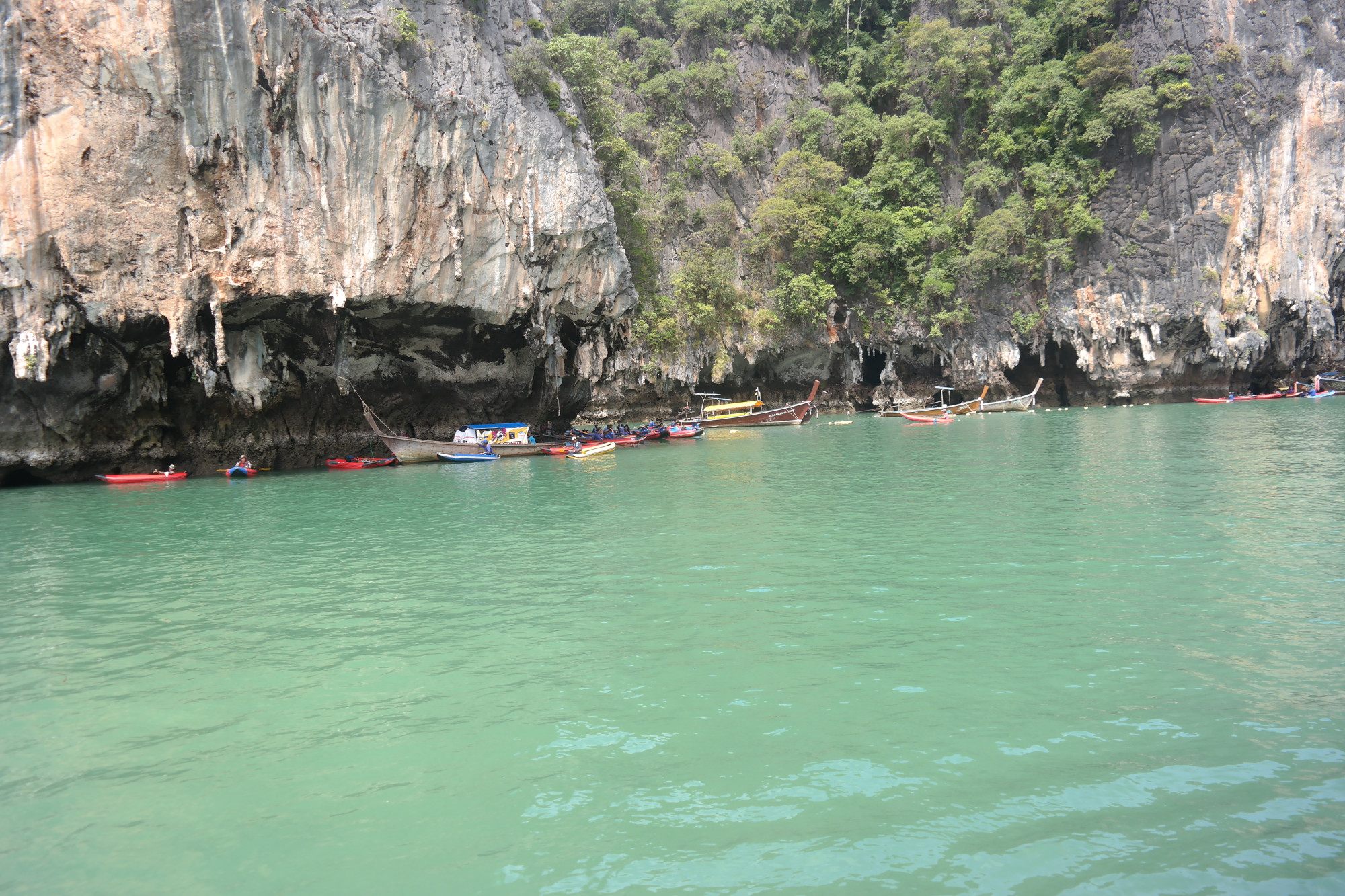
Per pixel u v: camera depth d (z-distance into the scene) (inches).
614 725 323.0
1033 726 309.6
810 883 220.8
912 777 274.7
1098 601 468.8
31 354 1103.6
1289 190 2460.6
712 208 2556.6
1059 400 2810.0
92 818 266.8
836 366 2805.1
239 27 1185.4
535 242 1593.3
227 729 331.3
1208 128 2436.0
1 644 450.3
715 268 2487.7
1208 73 2434.8
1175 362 2517.2
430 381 1702.8
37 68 1085.8
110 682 387.5
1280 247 2466.8
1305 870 220.1
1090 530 666.8
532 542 709.3
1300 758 280.4
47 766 303.3
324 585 569.0
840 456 1398.9
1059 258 2518.5
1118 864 224.7
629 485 1110.4
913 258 2615.7
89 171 1119.6
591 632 441.4
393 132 1358.3
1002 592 494.0
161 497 1085.1
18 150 1083.9
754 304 2573.8
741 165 2669.8
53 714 350.9
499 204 1519.4
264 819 263.6
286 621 481.7
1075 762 281.6
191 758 306.8
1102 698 333.1
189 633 463.5
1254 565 538.6
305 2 1264.8
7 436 1187.9
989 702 332.5
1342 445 1224.2
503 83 1549.0
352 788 280.5
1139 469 1037.2
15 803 277.3
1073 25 2598.4
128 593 561.6
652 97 2669.8
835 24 2878.9
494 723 329.4
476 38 1525.6
